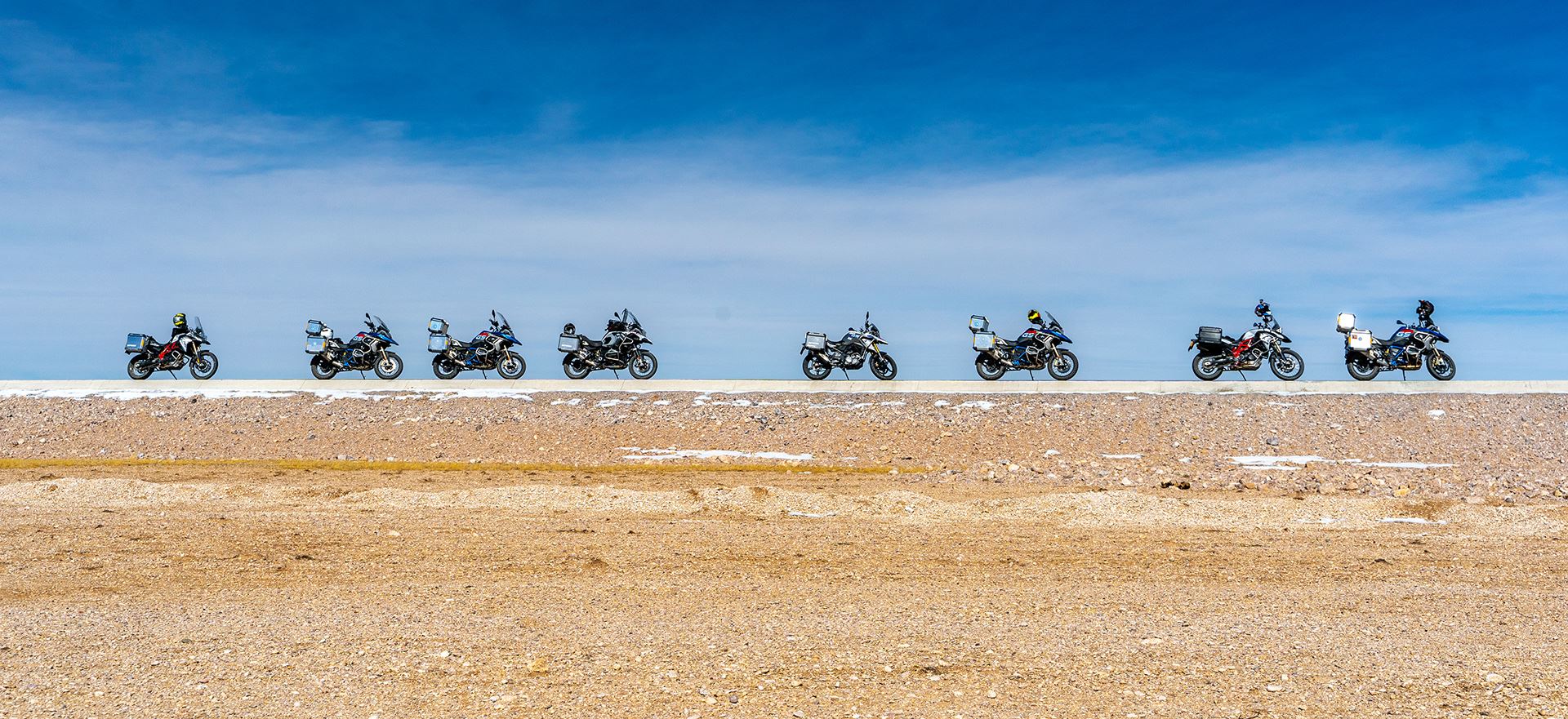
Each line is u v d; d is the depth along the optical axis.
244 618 7.20
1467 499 13.05
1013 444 18.03
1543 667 5.99
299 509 12.75
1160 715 5.25
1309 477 14.75
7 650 6.33
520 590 8.17
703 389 22.09
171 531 10.88
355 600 7.81
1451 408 18.58
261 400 21.47
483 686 5.68
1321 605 7.66
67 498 13.60
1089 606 7.61
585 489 13.82
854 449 18.08
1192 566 9.23
